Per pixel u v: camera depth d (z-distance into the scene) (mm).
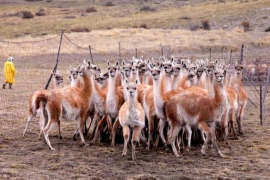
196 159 38969
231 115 47219
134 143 38375
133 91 37500
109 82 43531
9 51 125875
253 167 36625
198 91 43094
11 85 80000
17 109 61219
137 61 52625
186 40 148625
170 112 39312
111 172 34625
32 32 194750
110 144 44469
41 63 113000
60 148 42156
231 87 49594
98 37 154750
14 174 33812
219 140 46719
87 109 43719
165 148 42469
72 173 34281
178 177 33594
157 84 40250
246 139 47094
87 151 41062
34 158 38375
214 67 41281
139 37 154000
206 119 38812
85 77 43562
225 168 36094
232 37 152000
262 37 151250
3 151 40656
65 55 124875
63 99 41656
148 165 36781
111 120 44406
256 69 88375
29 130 49812
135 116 37906
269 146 43750
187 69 48469
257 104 70750
